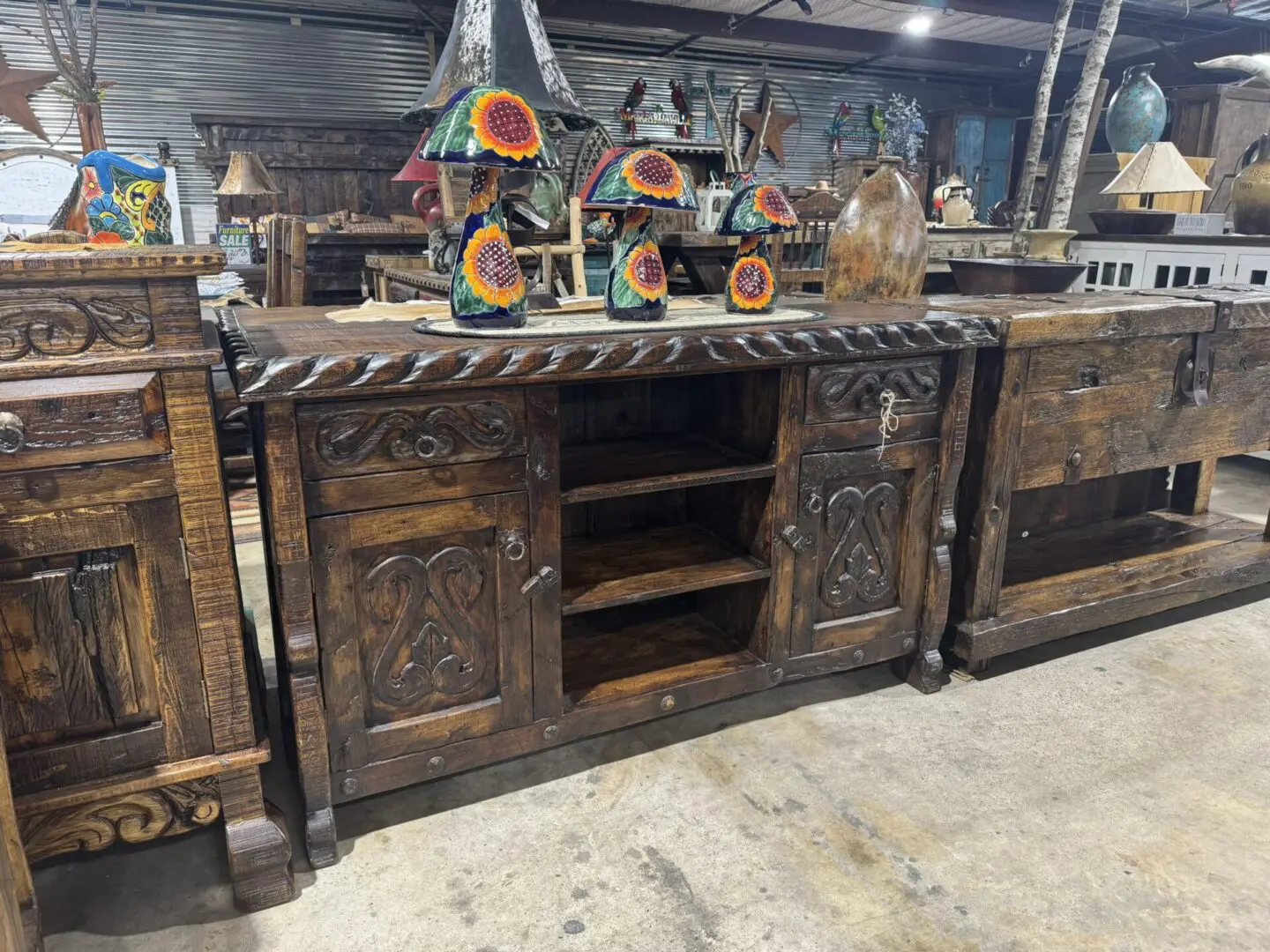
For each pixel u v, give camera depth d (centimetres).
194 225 624
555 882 160
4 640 133
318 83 634
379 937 147
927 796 183
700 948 144
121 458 132
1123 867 162
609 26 697
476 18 223
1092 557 267
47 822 142
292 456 143
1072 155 402
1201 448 254
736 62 780
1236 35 719
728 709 219
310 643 152
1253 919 149
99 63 576
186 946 145
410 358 144
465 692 171
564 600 182
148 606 140
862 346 186
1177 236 433
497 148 156
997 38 771
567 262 412
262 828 153
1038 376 214
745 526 208
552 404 163
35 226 561
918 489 211
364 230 514
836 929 148
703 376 221
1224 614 271
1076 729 208
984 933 147
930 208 800
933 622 220
